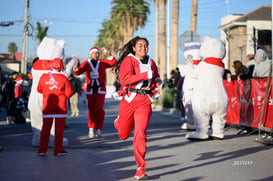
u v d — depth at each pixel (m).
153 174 5.68
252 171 5.82
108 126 12.84
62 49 8.56
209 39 9.41
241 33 35.88
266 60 10.38
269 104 9.16
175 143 8.80
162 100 24.61
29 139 9.70
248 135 10.13
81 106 26.66
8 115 13.92
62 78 7.39
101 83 10.02
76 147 8.30
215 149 7.84
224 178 5.40
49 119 7.33
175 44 31.27
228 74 11.17
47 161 6.73
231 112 11.78
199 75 9.29
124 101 5.59
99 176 5.58
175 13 31.17
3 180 5.37
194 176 5.54
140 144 5.39
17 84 14.02
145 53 5.72
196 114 9.19
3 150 7.94
